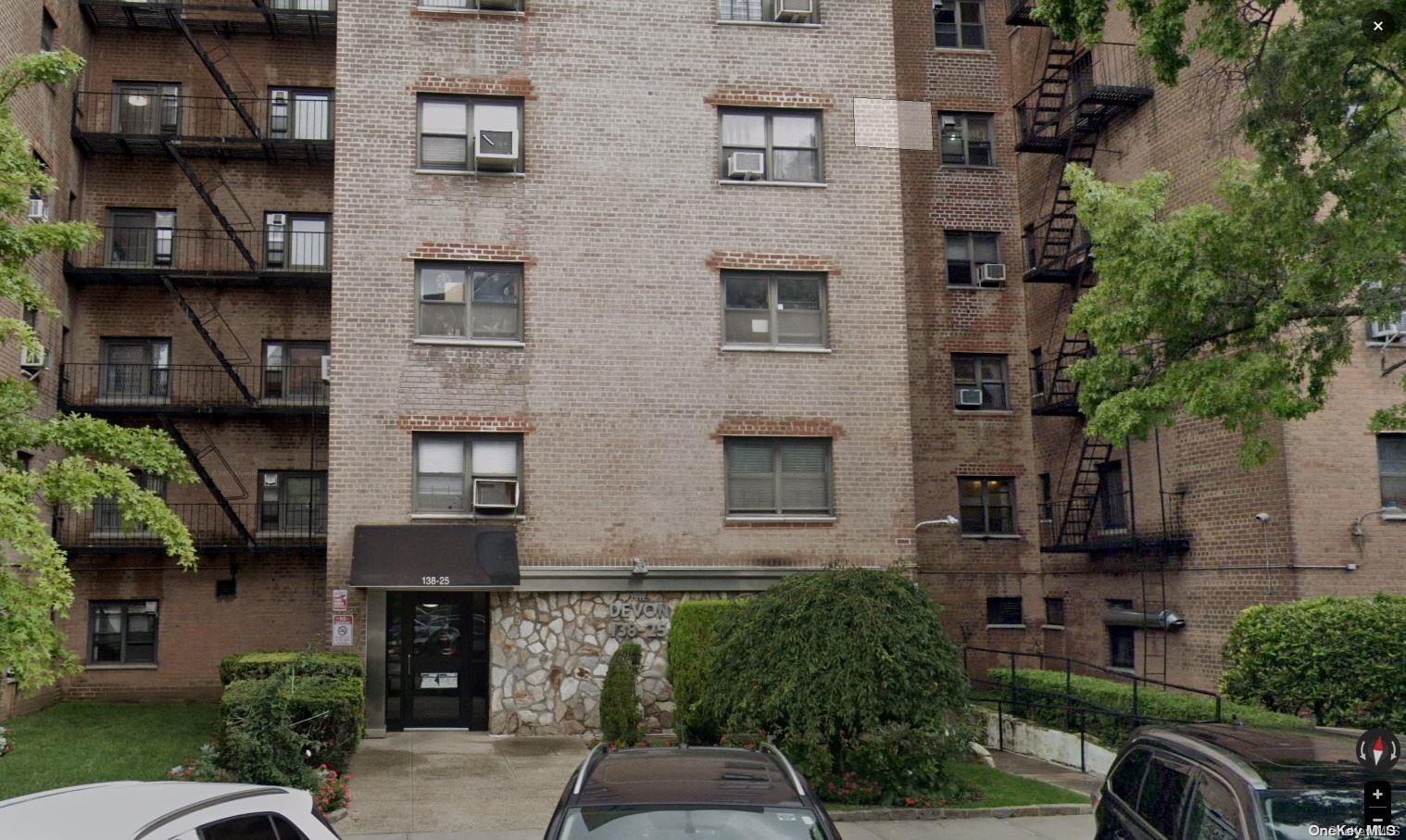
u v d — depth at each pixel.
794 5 21.28
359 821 12.81
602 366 20.00
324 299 24.78
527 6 20.67
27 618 8.84
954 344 27.05
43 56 11.33
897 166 21.28
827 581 14.66
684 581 19.62
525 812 13.31
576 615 19.44
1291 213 13.16
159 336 24.30
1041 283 26.83
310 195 25.09
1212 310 14.34
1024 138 25.44
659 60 20.91
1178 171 21.95
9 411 10.29
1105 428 14.74
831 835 5.88
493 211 20.11
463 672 19.41
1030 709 19.64
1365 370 19.41
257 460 24.25
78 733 18.64
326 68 25.48
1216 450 20.77
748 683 14.21
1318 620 15.71
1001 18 28.28
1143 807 7.40
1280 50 12.54
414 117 20.14
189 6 24.05
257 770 12.41
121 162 24.61
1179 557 21.64
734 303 20.62
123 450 10.41
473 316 19.92
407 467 19.30
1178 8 12.52
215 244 24.66
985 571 26.41
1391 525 19.17
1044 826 12.92
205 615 23.80
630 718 16.78
